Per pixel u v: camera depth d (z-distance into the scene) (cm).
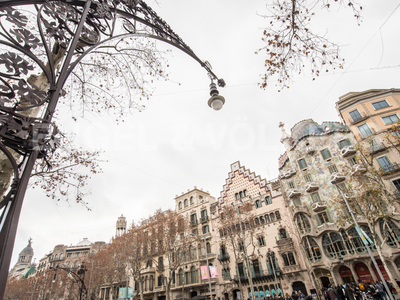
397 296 2019
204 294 3659
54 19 313
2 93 247
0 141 232
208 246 3928
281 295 2928
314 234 2908
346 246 2661
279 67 682
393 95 2991
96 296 5375
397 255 2344
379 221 2509
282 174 3556
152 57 796
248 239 3466
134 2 494
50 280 6075
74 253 8100
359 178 2405
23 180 233
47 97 275
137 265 3550
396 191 2489
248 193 3825
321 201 3019
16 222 215
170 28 610
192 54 645
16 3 268
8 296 7594
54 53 393
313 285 2728
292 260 2989
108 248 4838
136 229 4016
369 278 2530
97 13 395
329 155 3189
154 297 4403
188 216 4531
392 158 2638
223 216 3769
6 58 250
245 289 3256
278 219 3325
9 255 199
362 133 2980
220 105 707
